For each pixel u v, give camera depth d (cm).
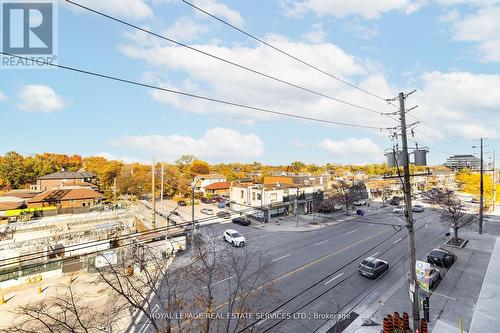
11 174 7969
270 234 3619
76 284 1992
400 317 1475
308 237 3419
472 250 2809
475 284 1992
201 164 10656
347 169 13075
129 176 7838
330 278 2075
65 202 5478
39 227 4181
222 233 3531
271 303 1667
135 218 4703
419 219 4566
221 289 1766
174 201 7194
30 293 1927
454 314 1603
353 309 1638
